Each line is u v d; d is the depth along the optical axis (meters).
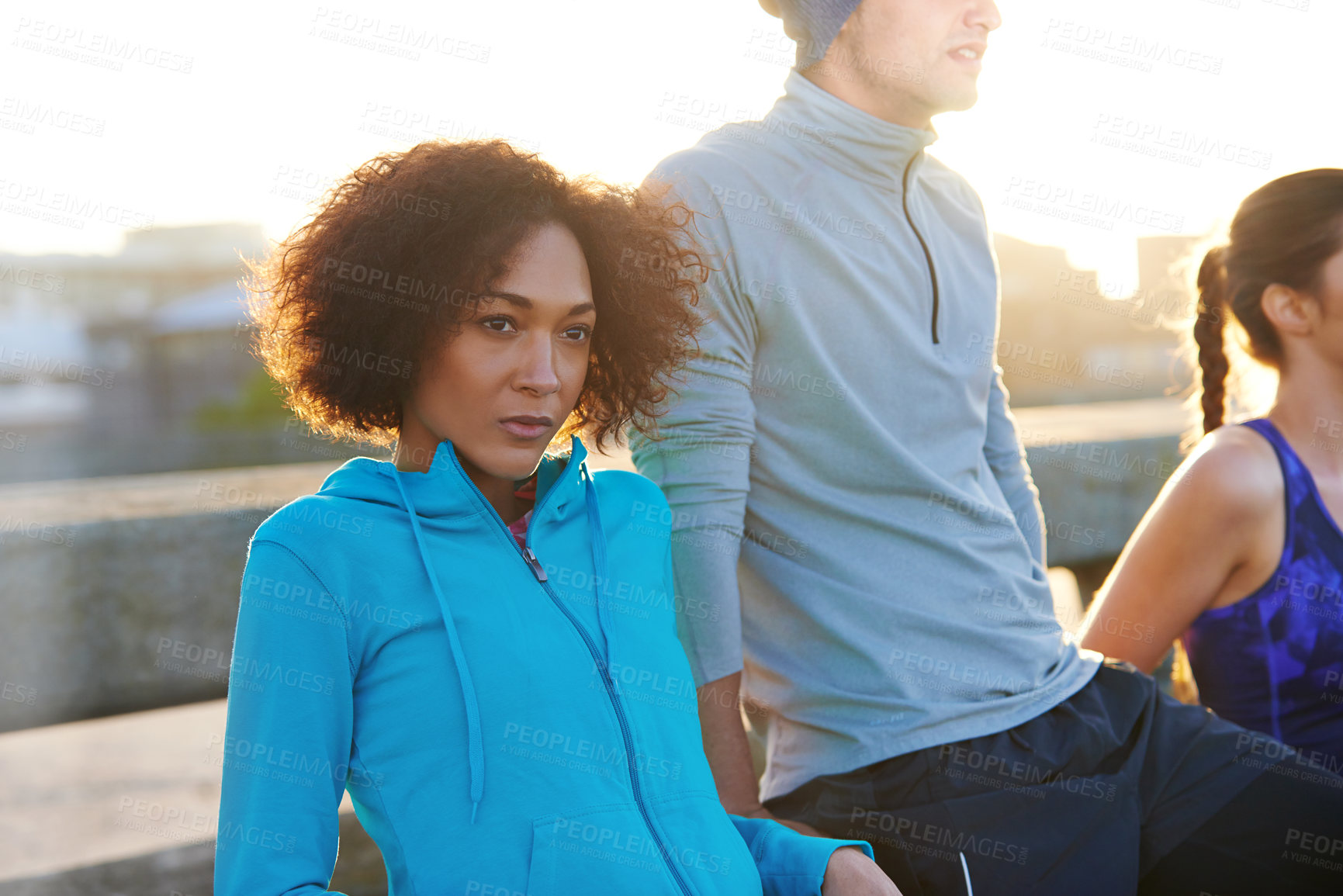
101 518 1.89
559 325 1.15
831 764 1.46
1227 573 1.86
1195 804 1.48
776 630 1.53
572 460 1.22
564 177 1.21
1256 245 1.91
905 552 1.49
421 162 1.16
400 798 1.02
